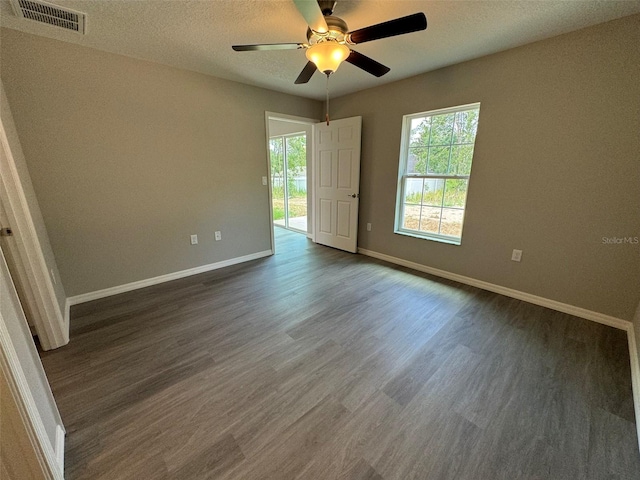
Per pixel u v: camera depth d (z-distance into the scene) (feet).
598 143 7.01
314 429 4.45
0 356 2.72
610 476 3.76
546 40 7.36
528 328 7.28
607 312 7.45
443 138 10.28
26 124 7.23
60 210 8.02
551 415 4.71
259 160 12.34
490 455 4.05
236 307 8.41
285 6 5.83
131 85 8.65
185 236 10.70
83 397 5.05
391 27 5.05
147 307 8.41
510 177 8.57
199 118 10.25
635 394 5.03
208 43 7.59
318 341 6.74
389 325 7.43
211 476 3.75
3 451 2.90
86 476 3.73
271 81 10.87
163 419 4.61
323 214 14.89
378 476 3.76
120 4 5.74
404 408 4.85
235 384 5.38
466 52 8.20
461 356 6.20
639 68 6.28
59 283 7.86
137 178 9.25
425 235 11.41
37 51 7.13
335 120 13.12
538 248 8.36
